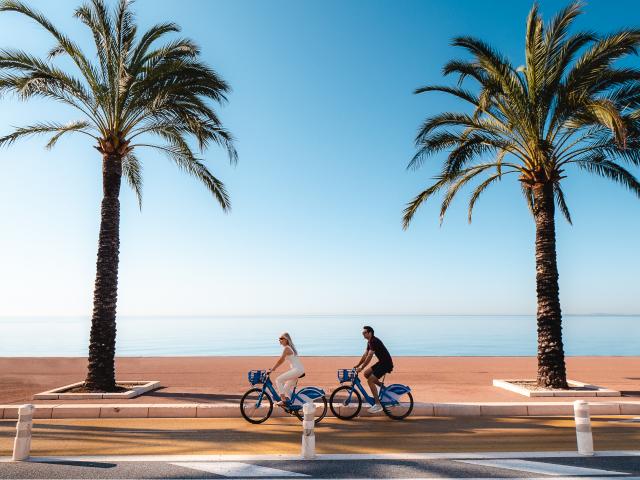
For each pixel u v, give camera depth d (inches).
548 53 506.3
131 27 530.6
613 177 534.3
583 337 3412.9
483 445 285.1
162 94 495.5
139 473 227.6
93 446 283.0
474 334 4042.8
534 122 497.7
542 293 492.7
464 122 531.5
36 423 352.8
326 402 359.6
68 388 468.1
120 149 513.3
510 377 577.6
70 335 4205.2
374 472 228.5
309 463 245.8
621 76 475.2
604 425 342.3
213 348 2359.7
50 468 235.5
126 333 4881.9
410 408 369.4
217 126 546.9
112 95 506.3
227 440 299.4
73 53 502.0
